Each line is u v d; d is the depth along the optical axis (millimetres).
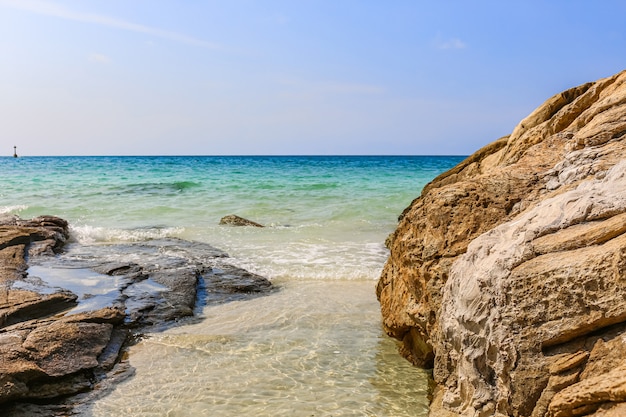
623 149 6105
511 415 4434
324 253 14703
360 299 10570
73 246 15703
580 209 4746
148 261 13258
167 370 7254
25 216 22359
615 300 3863
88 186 34562
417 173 49031
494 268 4762
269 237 17188
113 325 8562
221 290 11164
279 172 51125
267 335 8594
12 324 8125
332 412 6004
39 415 6004
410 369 7273
